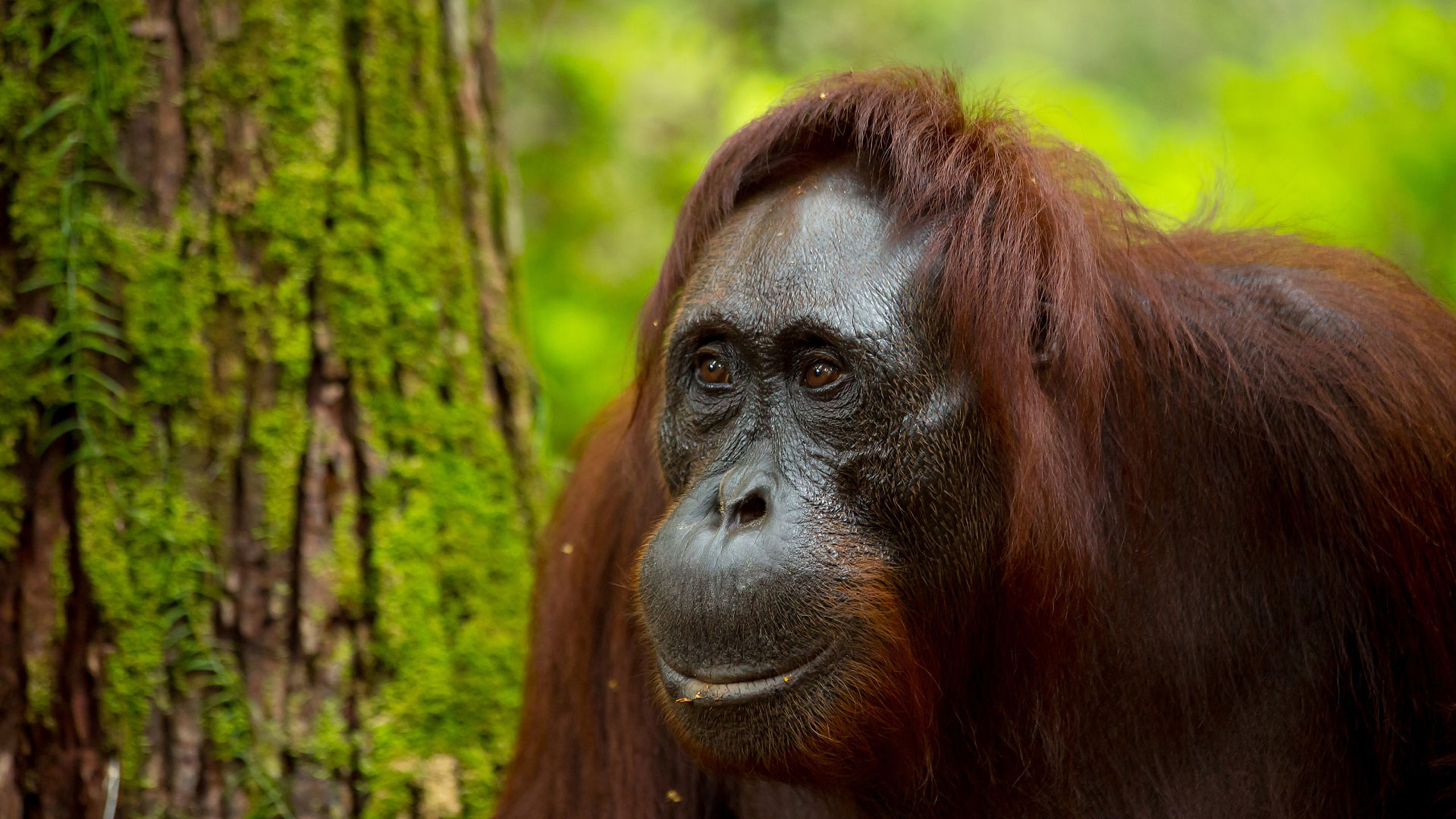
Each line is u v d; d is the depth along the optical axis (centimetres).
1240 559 463
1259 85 1048
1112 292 459
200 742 548
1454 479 454
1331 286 486
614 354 1043
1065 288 426
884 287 413
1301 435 456
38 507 542
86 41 546
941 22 1408
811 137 443
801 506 407
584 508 537
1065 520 423
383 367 585
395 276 591
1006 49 1502
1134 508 453
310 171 571
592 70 1102
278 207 565
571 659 529
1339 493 454
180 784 545
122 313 547
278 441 562
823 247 420
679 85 1188
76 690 544
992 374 415
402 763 573
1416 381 459
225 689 550
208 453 554
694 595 400
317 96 575
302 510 565
